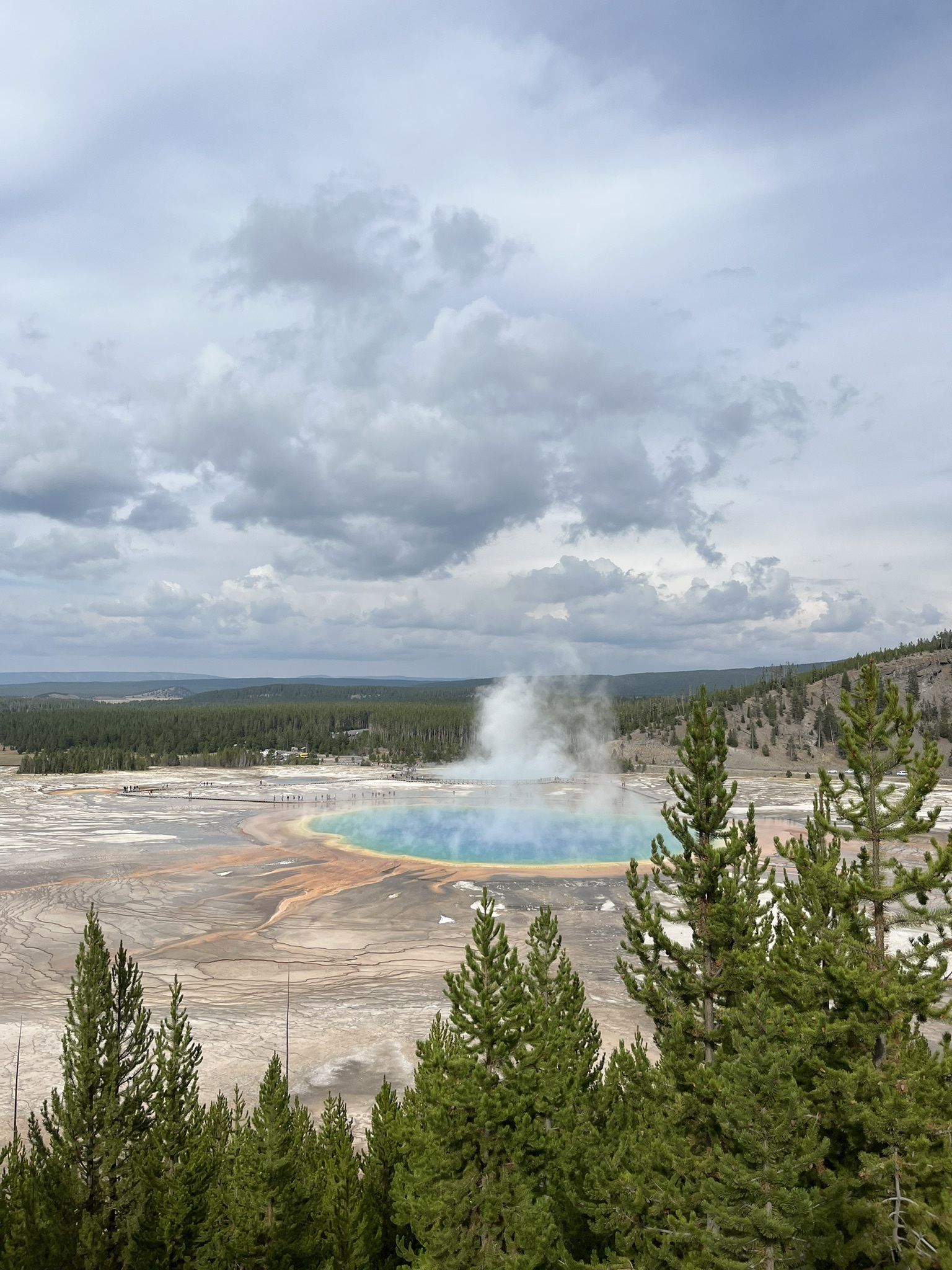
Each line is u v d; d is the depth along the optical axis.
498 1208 17.56
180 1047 23.95
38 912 69.00
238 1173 21.59
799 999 18.23
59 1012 45.00
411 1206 18.02
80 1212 21.00
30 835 110.06
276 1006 46.03
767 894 60.00
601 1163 18.39
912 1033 17.64
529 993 25.70
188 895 75.81
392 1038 41.00
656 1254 16.67
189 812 135.12
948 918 17.66
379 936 61.91
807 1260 15.88
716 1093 17.30
